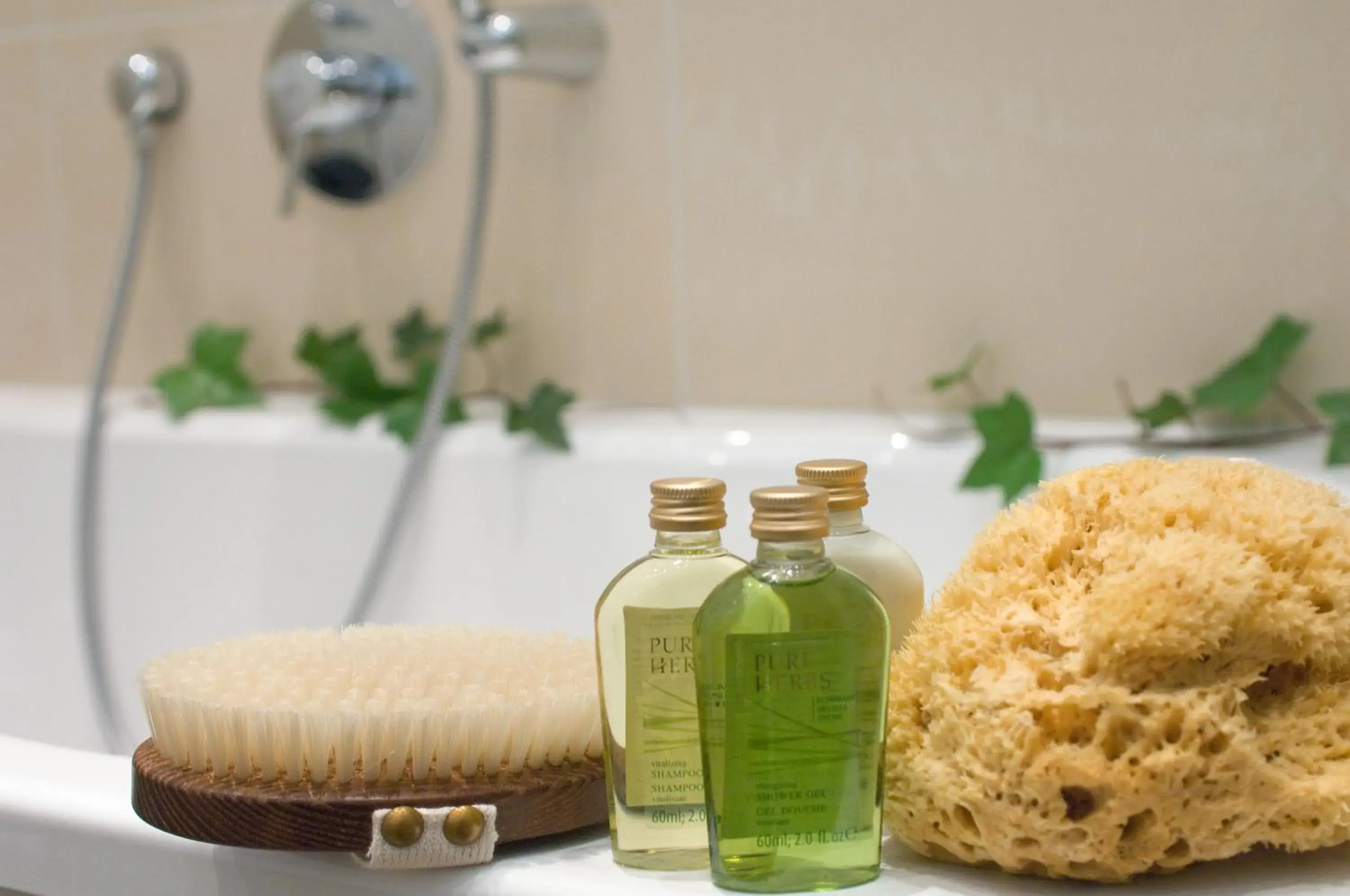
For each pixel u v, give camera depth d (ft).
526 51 4.14
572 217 4.44
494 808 1.70
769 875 1.61
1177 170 3.67
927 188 3.94
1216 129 3.61
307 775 1.76
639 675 1.73
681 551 1.77
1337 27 3.47
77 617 4.84
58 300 5.44
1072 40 3.73
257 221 4.98
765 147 4.13
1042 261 3.83
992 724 1.58
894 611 1.94
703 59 4.17
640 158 4.31
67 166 5.35
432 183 4.65
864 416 4.08
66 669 4.85
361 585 4.12
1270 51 3.54
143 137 4.92
